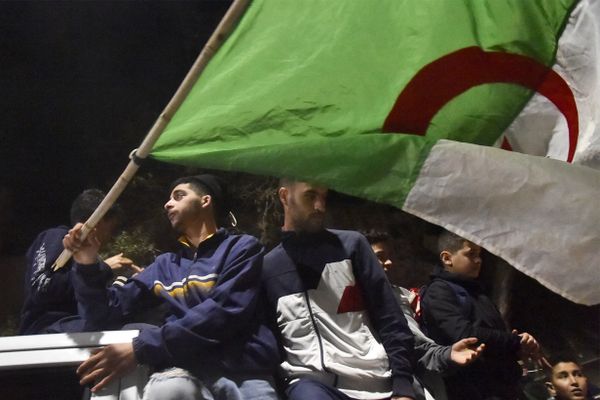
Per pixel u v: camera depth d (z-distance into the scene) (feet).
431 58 9.46
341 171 9.08
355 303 11.48
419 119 9.45
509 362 12.69
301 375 11.13
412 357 11.51
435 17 9.53
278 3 9.59
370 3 9.58
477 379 12.47
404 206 9.07
